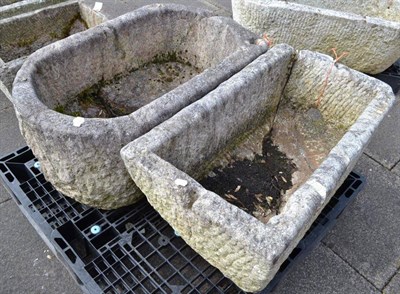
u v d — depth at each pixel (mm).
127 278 1515
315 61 1761
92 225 1618
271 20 2350
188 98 1519
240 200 1655
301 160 1826
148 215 1674
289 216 1159
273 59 1688
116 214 1658
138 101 2016
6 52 2352
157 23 1998
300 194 1217
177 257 1622
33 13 2301
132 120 1409
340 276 1646
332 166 1309
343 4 2896
